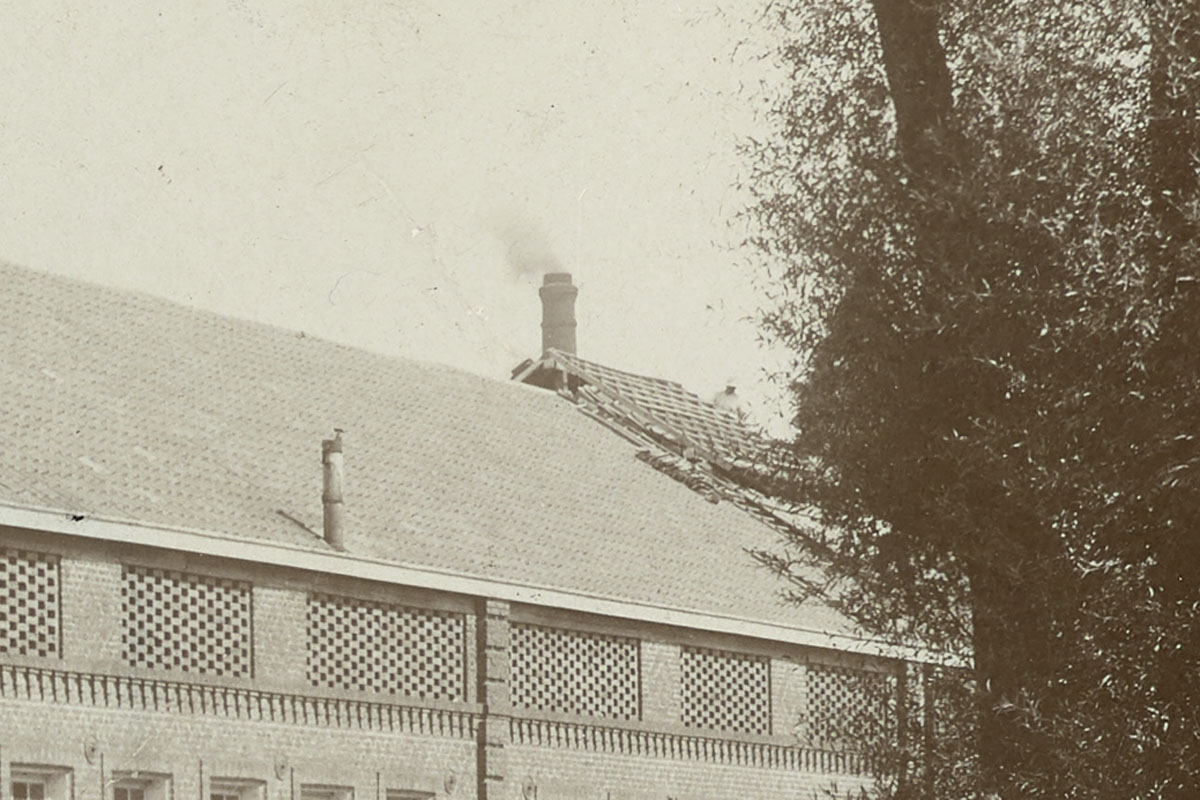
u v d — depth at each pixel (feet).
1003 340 60.08
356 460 131.44
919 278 61.82
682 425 166.71
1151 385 58.80
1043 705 60.95
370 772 114.83
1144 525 59.21
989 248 60.49
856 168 63.41
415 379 150.61
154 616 105.81
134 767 102.68
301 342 145.28
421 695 118.93
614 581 132.67
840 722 66.54
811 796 140.87
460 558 123.75
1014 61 61.57
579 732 127.24
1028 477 59.72
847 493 64.90
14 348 119.65
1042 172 59.88
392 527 123.65
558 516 139.85
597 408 165.37
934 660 64.44
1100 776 59.16
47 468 105.91
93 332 127.65
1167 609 58.75
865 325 62.34
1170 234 58.59
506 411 155.02
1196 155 58.34
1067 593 59.93
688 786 133.39
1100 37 61.00
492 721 121.29
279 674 110.93
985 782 61.77
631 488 152.35
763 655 140.15
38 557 100.58
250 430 126.93
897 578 64.85
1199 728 58.75
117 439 114.83
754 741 138.00
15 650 98.43
